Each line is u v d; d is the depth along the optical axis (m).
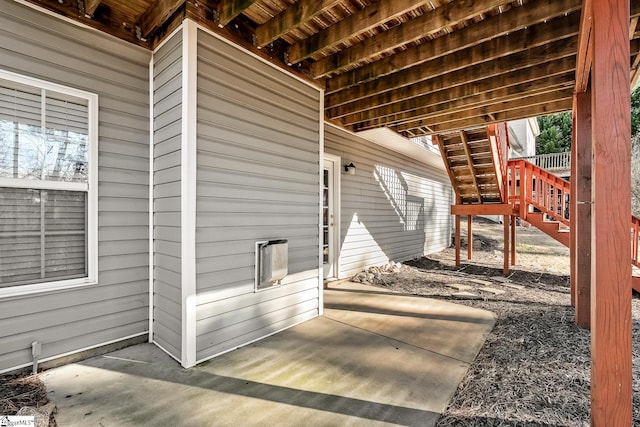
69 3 2.56
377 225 6.93
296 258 3.63
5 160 2.35
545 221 6.26
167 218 2.82
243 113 3.02
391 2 2.58
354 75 3.85
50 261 2.56
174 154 2.72
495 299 4.68
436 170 10.00
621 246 1.54
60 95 2.57
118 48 2.83
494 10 2.76
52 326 2.52
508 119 5.07
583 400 2.15
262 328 3.22
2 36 2.28
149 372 2.51
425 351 2.93
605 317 1.56
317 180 3.92
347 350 2.95
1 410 1.95
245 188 3.05
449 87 3.88
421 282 5.79
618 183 1.55
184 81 2.58
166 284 2.85
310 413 2.03
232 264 2.93
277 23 2.89
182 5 2.62
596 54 1.58
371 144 6.68
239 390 2.28
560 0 2.48
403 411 2.05
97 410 2.03
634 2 2.42
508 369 2.59
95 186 2.72
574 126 4.16
